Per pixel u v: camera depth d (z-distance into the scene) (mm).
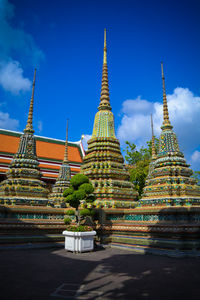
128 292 6613
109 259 11875
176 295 6344
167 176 17406
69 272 8922
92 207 19047
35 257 12219
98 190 19922
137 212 17469
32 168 19656
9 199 17391
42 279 7891
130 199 20938
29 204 17859
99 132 23047
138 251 14430
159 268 9703
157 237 14875
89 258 12133
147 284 7379
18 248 14961
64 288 6949
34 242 16281
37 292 6559
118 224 17656
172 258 12234
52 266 10008
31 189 18453
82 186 15195
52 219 18078
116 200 19672
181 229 13875
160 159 18344
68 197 15172
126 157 41375
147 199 17562
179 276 8367
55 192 30188
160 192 17125
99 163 21297
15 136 52375
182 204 16078
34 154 20375
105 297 6203
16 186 18031
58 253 13703
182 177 17141
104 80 24625
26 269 9352
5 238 15375
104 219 17906
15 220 16406
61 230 18062
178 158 17906
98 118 23609
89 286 7168
